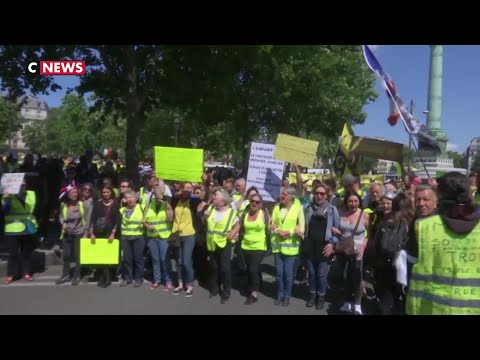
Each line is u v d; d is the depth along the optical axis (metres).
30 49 12.29
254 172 9.24
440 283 3.01
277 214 7.55
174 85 14.11
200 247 8.51
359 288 7.02
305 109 23.41
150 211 8.27
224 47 10.90
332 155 42.69
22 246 8.79
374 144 10.22
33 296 7.71
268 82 18.67
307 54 11.70
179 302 7.52
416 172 15.82
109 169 15.60
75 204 8.55
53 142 78.56
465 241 2.96
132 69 13.02
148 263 9.56
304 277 9.11
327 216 7.16
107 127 49.66
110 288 8.30
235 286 8.65
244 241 7.65
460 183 3.01
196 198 8.41
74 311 6.91
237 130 23.31
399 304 6.95
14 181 8.27
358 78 28.52
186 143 35.69
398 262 3.64
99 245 8.32
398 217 6.20
